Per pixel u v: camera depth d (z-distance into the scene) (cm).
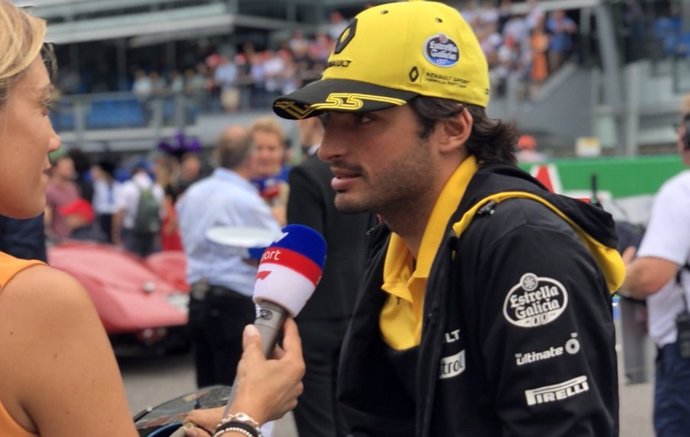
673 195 373
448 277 190
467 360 190
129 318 823
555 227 185
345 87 194
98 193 1622
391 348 209
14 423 155
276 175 689
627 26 1762
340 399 220
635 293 377
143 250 1416
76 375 156
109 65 2717
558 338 179
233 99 2284
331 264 416
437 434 192
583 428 176
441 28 197
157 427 203
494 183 196
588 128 1822
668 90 1703
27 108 167
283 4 2681
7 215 170
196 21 2578
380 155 197
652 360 568
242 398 175
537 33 1952
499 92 1905
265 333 187
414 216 205
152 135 2292
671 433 379
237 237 501
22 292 155
